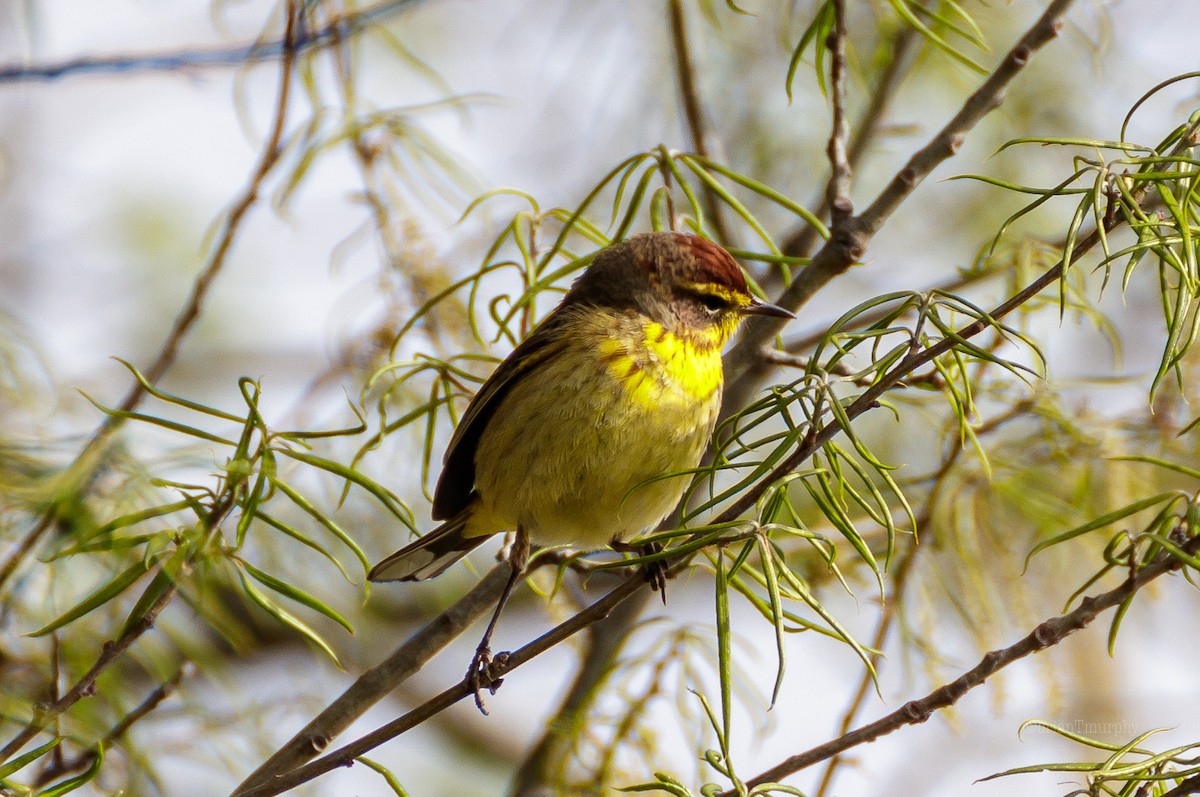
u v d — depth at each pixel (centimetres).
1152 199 866
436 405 1022
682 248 1057
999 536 1158
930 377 894
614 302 1046
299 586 1114
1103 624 1416
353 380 1187
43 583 954
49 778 862
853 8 1529
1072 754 1457
